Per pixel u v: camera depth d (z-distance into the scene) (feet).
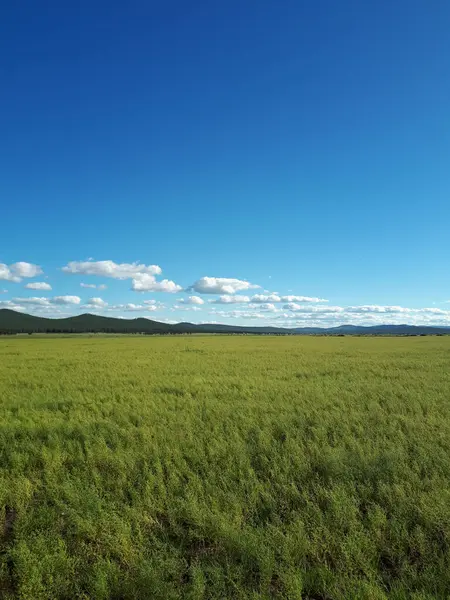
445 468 25.05
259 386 58.44
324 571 15.44
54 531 18.93
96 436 33.06
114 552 17.46
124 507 20.47
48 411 43.32
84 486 23.25
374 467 25.26
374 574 15.48
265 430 34.19
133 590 14.93
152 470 25.82
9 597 15.12
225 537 17.93
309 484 23.89
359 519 19.79
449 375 68.54
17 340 255.09
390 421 37.01
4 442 31.71
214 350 144.46
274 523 19.19
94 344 194.08
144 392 54.75
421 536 17.31
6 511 21.84
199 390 55.52
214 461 27.04
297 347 161.38
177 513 20.25
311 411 41.55
